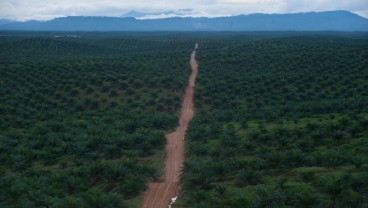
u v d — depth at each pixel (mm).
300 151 42094
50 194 33844
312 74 91312
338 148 43875
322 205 28125
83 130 60469
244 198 29172
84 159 48219
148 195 36844
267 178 37625
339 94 78438
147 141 52531
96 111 74750
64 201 30875
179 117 74500
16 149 50156
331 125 50812
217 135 56219
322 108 66688
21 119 67375
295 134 51031
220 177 39062
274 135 51031
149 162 48281
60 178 37844
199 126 60781
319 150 44594
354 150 42688
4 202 32750
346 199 27953
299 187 31969
